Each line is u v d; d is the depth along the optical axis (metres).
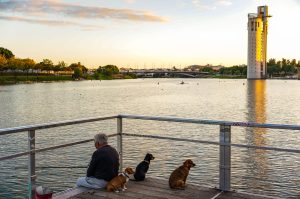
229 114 55.59
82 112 59.44
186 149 24.28
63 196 5.34
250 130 34.09
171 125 37.75
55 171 17.56
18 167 18.84
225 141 5.45
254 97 94.50
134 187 5.76
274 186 16.77
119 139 6.46
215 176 17.61
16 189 15.50
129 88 153.75
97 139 5.82
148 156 6.25
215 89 145.50
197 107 67.00
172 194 5.43
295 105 70.38
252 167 20.47
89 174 5.77
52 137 29.12
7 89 137.50
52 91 123.69
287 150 4.81
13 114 56.34
